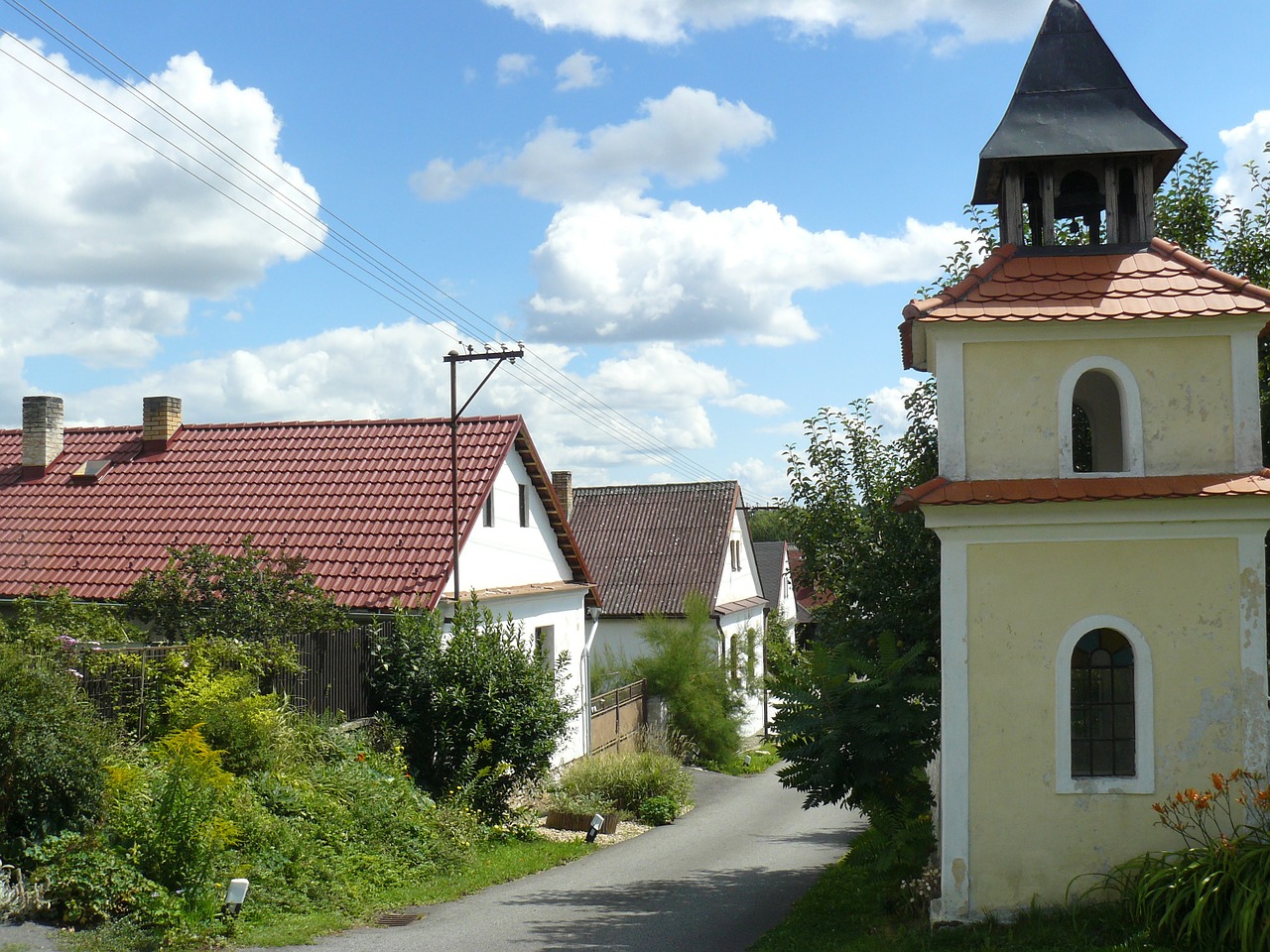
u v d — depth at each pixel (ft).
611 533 121.08
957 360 33.65
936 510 32.50
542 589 76.59
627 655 110.93
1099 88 36.99
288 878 38.01
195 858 33.78
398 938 34.78
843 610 49.55
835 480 51.52
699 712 94.43
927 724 36.04
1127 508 32.19
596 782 67.15
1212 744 32.17
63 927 31.07
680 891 44.21
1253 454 32.81
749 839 59.57
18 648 36.32
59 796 33.42
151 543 70.44
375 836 44.24
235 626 54.49
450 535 65.31
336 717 52.31
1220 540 32.42
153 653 46.39
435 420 75.87
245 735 43.34
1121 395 33.63
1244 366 33.04
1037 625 32.68
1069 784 32.40
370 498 69.82
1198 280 34.12
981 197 40.29
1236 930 28.27
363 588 62.59
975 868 32.50
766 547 155.53
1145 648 32.42
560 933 35.86
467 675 55.11
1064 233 50.19
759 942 33.88
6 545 73.05
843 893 39.99
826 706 36.70
